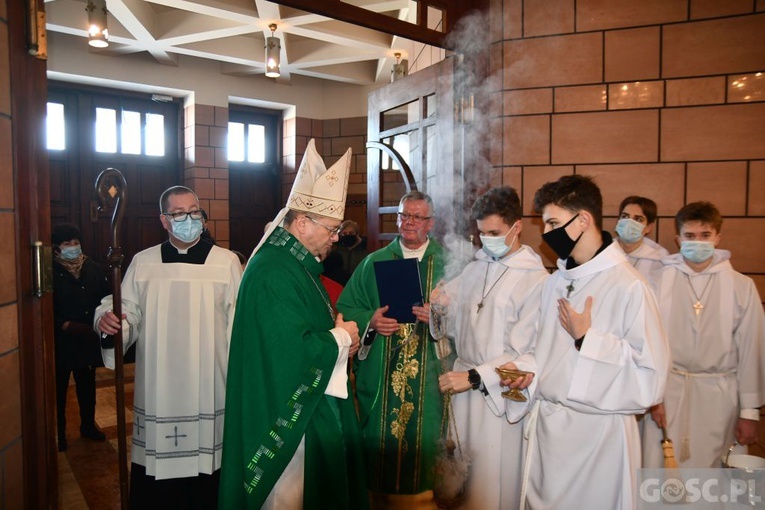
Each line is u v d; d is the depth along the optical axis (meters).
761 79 2.37
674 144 2.49
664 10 2.49
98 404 4.11
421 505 2.23
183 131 6.63
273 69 5.33
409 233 2.33
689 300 2.15
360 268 2.49
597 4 2.57
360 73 6.86
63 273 3.18
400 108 3.12
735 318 2.10
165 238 6.53
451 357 2.26
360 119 7.17
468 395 2.07
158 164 6.56
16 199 1.47
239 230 7.26
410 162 3.01
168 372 2.10
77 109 6.01
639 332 1.49
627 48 2.54
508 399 1.78
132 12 4.84
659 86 2.50
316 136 7.29
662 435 2.12
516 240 2.09
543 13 2.64
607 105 2.57
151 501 2.11
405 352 2.26
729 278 2.12
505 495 1.93
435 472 2.23
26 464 1.50
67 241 3.16
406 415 2.23
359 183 7.19
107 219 6.16
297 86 7.11
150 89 6.23
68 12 5.10
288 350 1.58
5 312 1.41
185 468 2.09
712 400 2.08
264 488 1.58
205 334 2.15
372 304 2.36
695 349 2.12
